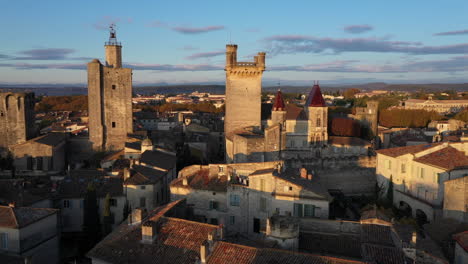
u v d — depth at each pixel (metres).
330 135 142.62
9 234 56.59
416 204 70.75
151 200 76.56
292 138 120.19
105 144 127.44
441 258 43.94
